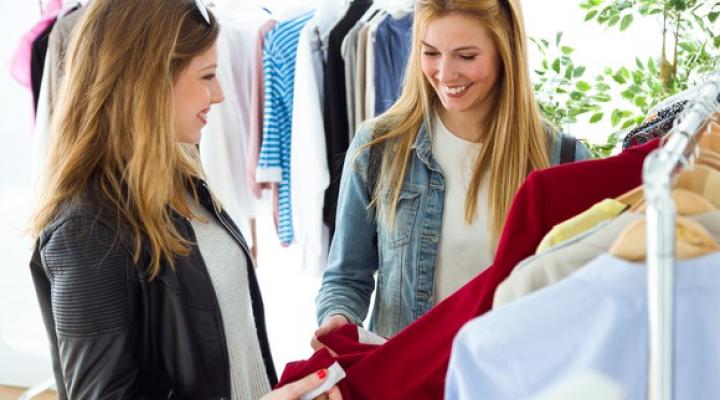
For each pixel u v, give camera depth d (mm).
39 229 1026
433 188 1267
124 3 1027
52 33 2180
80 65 1040
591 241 671
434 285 1273
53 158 1051
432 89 1270
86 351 975
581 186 885
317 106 2191
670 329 479
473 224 1245
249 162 2336
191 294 1090
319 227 2246
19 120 2793
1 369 2994
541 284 681
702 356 574
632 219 664
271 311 2938
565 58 1917
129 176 1015
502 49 1162
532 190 879
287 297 2926
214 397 1124
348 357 1057
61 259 970
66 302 967
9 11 2732
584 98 1896
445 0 1133
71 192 1009
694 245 567
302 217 2277
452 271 1264
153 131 1016
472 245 1247
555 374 568
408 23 2098
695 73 1739
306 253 2311
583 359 559
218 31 1137
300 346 2951
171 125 1055
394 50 2096
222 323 1132
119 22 1017
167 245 1043
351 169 1331
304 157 2211
